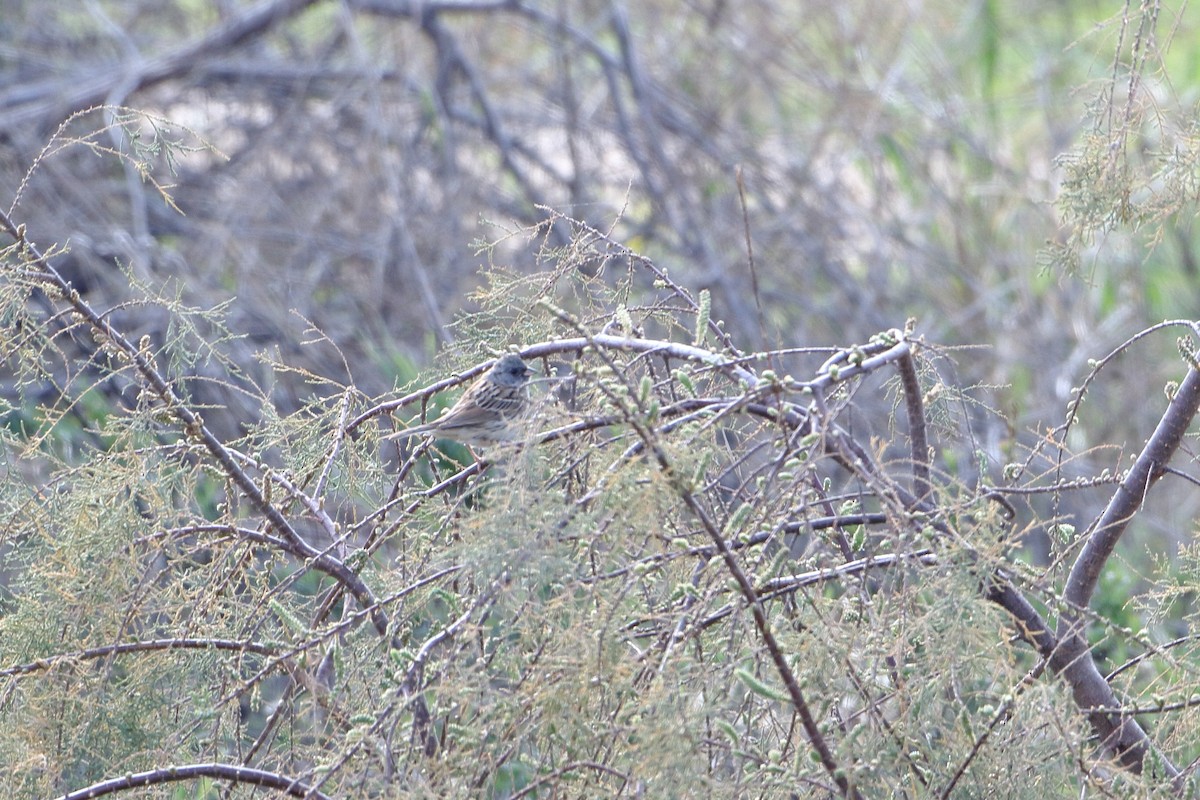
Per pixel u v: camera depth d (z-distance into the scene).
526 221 20.45
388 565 8.73
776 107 23.05
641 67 22.02
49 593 7.67
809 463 6.37
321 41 23.42
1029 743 6.39
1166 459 8.48
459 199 20.36
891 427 8.45
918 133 23.58
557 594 6.38
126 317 17.50
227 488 8.30
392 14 21.78
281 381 17.52
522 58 23.62
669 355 7.96
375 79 20.12
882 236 21.67
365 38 23.05
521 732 6.38
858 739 6.35
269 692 11.20
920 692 6.16
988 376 20.78
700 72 23.08
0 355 8.11
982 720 6.71
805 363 20.00
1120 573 14.02
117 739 7.51
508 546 5.99
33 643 7.60
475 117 21.73
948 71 24.05
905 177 23.23
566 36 22.12
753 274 7.65
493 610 6.43
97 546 7.59
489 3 21.94
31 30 22.66
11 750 7.31
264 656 8.09
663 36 23.53
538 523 6.04
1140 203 10.52
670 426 6.72
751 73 23.00
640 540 6.32
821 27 24.19
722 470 8.05
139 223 18.69
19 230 8.18
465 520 6.38
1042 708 6.33
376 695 7.51
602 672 6.15
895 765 6.30
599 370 6.66
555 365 9.31
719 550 6.26
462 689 6.18
